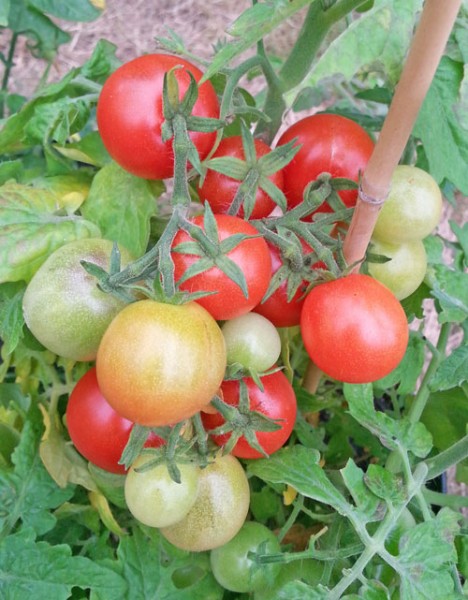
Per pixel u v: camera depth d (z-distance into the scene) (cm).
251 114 23
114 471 24
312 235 20
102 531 31
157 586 26
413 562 22
